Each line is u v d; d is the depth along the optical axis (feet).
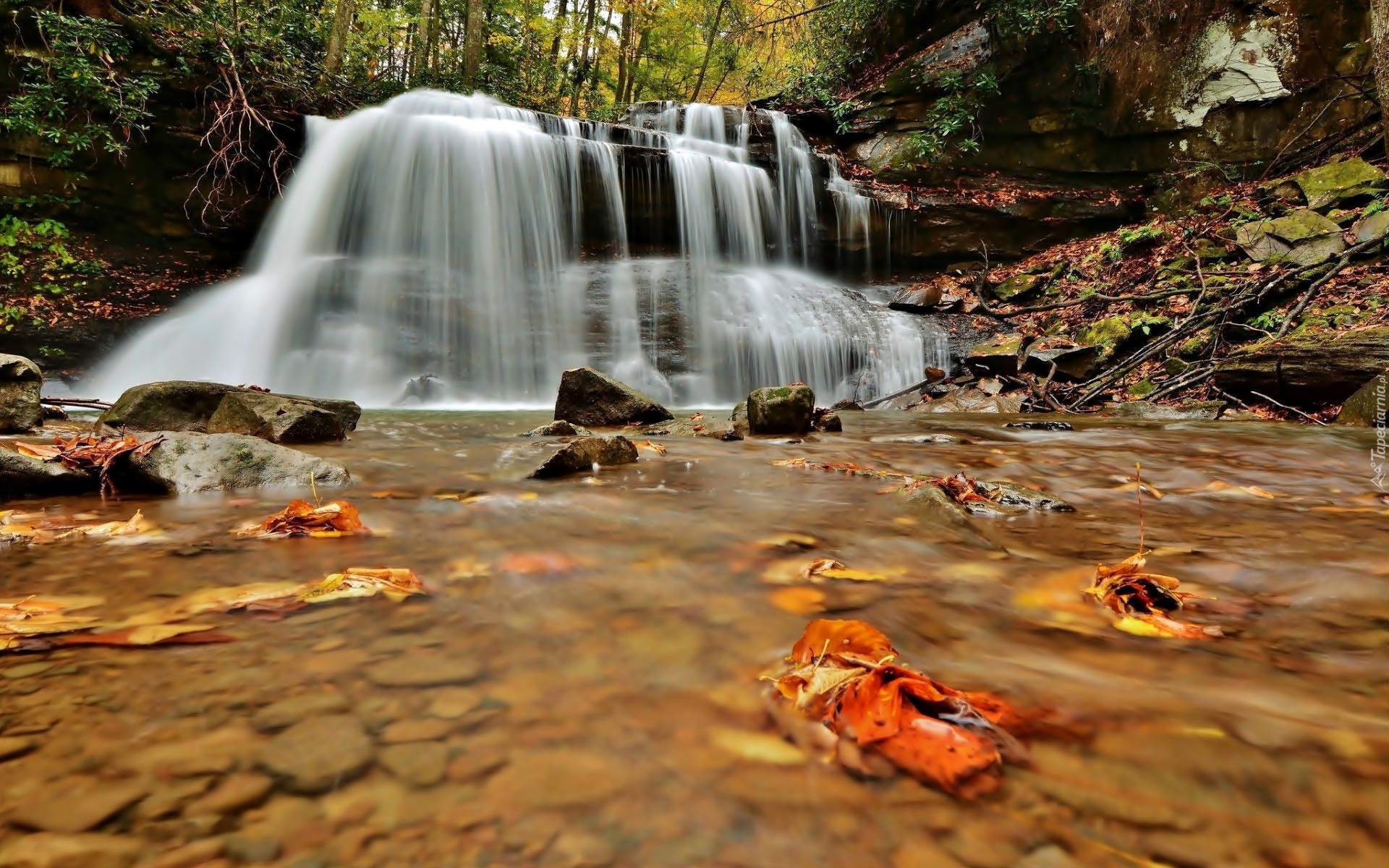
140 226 35.32
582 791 2.38
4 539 6.02
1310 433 18.06
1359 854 2.08
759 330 36.50
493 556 5.71
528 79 74.18
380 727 2.80
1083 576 5.26
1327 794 2.34
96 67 32.94
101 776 2.42
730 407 33.30
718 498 8.64
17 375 14.42
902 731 2.77
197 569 5.24
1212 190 42.65
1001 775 2.48
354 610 4.27
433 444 14.37
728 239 45.60
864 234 48.14
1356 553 6.32
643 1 79.36
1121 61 45.29
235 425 14.38
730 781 2.45
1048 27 46.42
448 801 2.32
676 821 2.22
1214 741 2.69
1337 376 21.56
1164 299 33.99
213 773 2.46
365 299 33.71
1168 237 39.17
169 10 36.73
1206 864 2.04
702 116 52.60
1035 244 47.06
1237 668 3.53
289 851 2.08
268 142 38.45
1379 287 27.20
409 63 70.18
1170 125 44.47
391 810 2.27
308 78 46.29
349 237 38.58
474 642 3.77
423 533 6.54
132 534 6.36
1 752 2.55
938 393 32.42
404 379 32.58
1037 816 2.26
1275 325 28.12
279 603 4.43
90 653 3.53
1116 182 46.57
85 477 8.46
